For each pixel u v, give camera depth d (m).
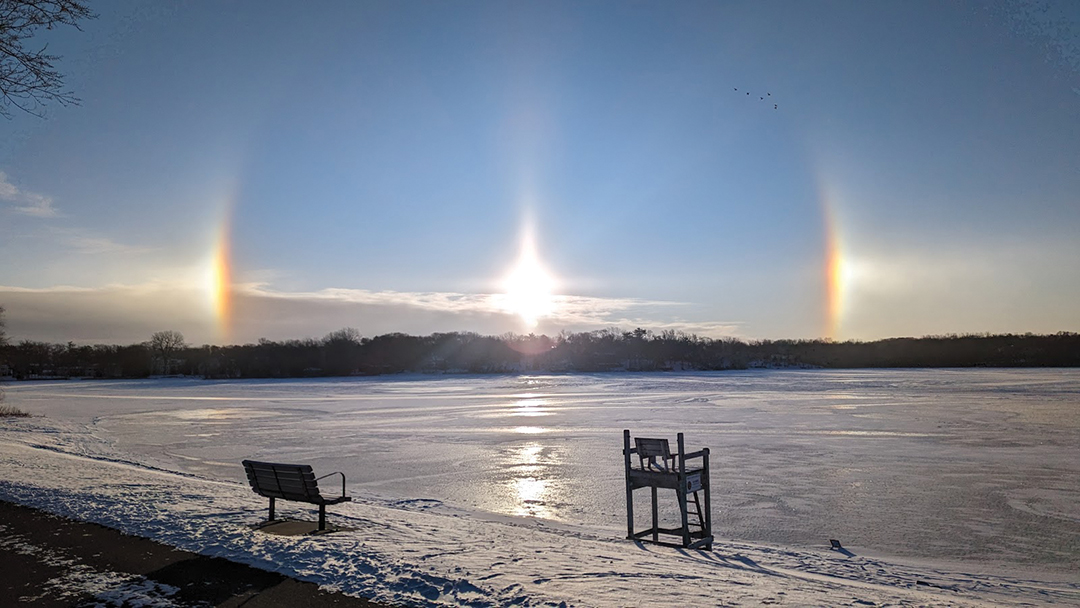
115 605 6.98
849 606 7.65
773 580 9.45
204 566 8.29
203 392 110.94
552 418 53.00
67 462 20.47
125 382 164.50
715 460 30.03
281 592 7.32
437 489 23.89
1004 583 12.88
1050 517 19.59
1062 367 193.25
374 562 8.37
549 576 8.10
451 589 7.30
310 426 49.06
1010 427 43.22
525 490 23.55
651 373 185.62
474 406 69.50
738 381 126.56
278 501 13.70
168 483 16.19
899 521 19.14
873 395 79.12
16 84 13.62
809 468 27.83
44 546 9.23
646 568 9.22
